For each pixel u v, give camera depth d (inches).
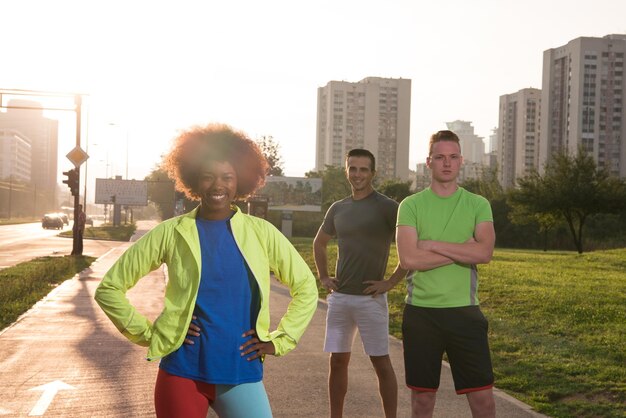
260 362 125.6
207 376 120.7
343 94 6220.5
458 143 174.6
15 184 7470.5
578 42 4857.3
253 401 122.5
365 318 205.6
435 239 171.3
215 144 127.5
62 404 249.6
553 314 468.1
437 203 173.0
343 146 6250.0
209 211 127.3
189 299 122.0
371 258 205.3
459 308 167.2
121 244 1701.5
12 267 874.8
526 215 1953.7
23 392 266.7
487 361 167.5
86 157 1200.8
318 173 4284.0
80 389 271.7
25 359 329.4
